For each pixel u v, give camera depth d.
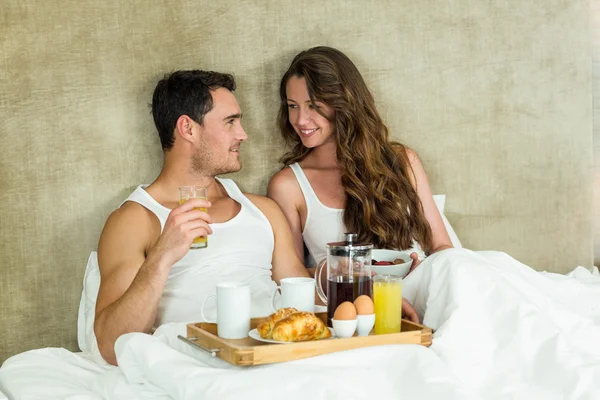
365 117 2.59
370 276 1.86
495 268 2.00
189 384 1.55
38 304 2.38
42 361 1.99
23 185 2.35
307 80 2.53
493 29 2.97
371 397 1.57
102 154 2.43
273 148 2.69
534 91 3.05
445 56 2.91
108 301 2.08
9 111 2.33
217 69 2.58
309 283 1.88
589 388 1.62
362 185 2.55
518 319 1.77
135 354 1.71
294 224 2.61
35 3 2.34
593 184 3.25
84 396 1.74
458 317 1.80
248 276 2.29
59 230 2.39
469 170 2.98
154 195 2.33
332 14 2.73
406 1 2.84
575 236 3.17
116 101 2.44
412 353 1.65
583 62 3.12
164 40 2.49
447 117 2.93
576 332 1.89
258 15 2.63
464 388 1.53
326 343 1.68
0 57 2.31
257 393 1.50
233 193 2.47
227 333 1.75
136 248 2.16
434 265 1.96
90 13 2.40
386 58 2.82
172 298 2.20
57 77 2.37
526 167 3.07
